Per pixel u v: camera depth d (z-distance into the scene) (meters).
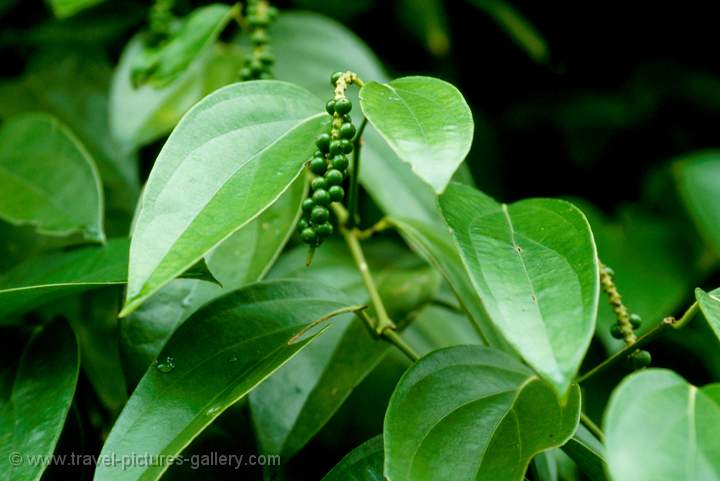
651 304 0.90
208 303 0.68
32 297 0.68
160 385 0.66
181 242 0.62
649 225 0.99
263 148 0.66
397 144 0.62
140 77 0.80
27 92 0.87
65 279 0.71
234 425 0.71
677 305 0.93
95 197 0.75
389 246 0.81
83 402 0.74
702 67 1.19
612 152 1.18
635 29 1.17
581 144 1.15
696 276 0.95
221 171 0.65
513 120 1.16
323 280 0.78
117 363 0.78
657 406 0.61
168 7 0.83
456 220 0.65
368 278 0.74
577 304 0.62
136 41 0.83
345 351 0.72
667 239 0.97
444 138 0.62
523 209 0.67
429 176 0.62
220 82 0.82
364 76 0.85
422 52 1.05
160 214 0.63
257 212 0.63
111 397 0.78
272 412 0.70
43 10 0.91
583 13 1.15
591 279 0.62
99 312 0.79
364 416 0.80
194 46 0.79
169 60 0.80
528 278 0.63
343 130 0.65
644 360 0.68
